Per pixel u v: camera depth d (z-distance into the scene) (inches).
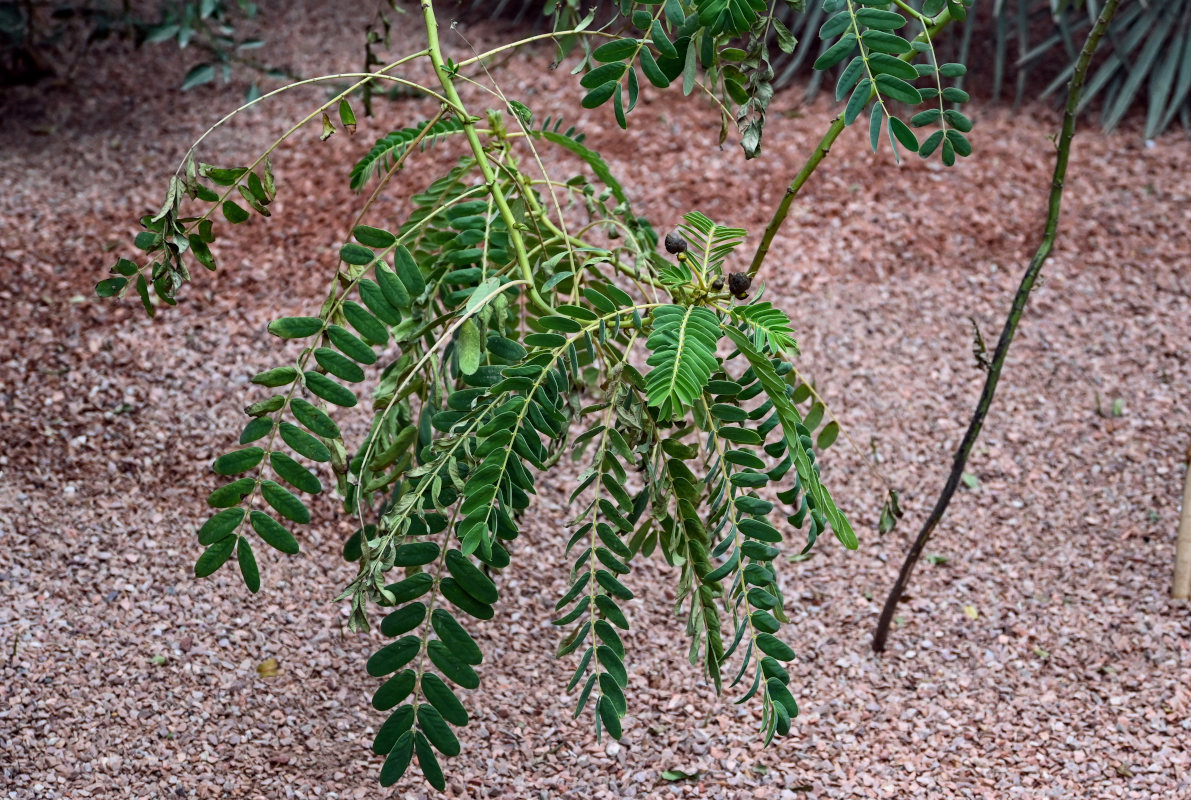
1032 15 235.0
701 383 52.5
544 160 189.0
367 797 86.8
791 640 109.0
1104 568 118.3
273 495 57.0
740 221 176.7
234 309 150.3
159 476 119.5
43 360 134.3
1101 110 206.7
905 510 126.6
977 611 113.2
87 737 88.2
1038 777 91.9
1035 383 147.0
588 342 77.0
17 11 187.2
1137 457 133.8
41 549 106.9
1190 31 201.8
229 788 85.7
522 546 118.8
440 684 54.9
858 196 182.9
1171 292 162.9
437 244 82.8
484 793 88.5
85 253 157.6
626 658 105.8
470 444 58.7
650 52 56.4
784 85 216.8
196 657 98.3
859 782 91.3
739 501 61.7
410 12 244.1
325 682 98.5
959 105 209.3
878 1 55.0
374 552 56.3
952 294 163.3
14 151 183.0
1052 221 92.8
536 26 237.1
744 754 94.3
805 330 154.5
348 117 63.4
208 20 222.1
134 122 196.5
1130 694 101.8
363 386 137.8
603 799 88.9
